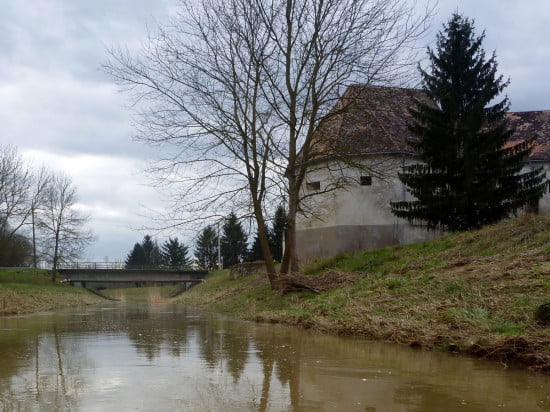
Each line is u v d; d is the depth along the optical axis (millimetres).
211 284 46531
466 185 22984
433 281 12219
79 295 50844
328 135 21469
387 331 9227
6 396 4594
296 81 20812
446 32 25062
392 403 4336
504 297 9055
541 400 4465
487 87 24219
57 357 7176
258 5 20109
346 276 18125
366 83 20391
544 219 16672
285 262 21672
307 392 4758
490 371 5922
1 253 55156
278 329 11938
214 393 4719
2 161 51875
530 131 32250
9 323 14820
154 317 17875
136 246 124062
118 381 5305
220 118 20188
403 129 29422
